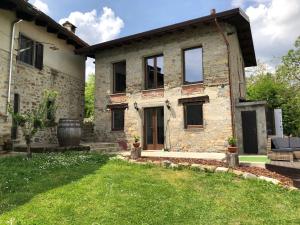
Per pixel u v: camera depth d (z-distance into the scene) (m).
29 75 11.48
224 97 11.04
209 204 4.83
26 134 8.02
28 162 7.12
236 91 12.18
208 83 11.45
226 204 4.86
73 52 14.77
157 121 12.81
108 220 3.99
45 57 12.59
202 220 4.18
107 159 8.09
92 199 4.72
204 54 11.67
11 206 4.25
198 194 5.32
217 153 10.51
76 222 3.88
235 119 11.15
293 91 21.02
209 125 11.24
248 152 10.92
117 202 4.63
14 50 10.09
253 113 11.03
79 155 8.62
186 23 11.39
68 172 6.36
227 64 11.12
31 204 4.37
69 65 14.35
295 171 6.61
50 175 6.06
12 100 9.75
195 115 11.76
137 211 4.34
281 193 5.42
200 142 11.39
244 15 10.97
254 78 24.70
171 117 12.21
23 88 11.09
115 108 13.95
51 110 9.12
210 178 6.27
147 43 13.28
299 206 4.84
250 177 6.18
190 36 12.11
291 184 5.99
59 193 4.90
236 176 6.34
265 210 4.64
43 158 7.78
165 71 12.60
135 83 13.43
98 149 10.98
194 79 12.00
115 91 14.38
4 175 5.73
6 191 4.91
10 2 9.18
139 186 5.54
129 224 3.91
